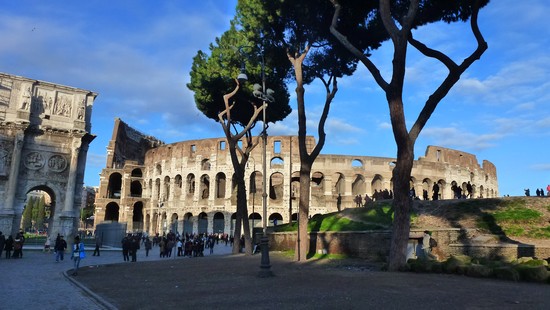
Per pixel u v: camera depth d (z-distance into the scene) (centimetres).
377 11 2653
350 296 1306
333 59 2952
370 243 2884
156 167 8588
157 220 8244
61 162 4631
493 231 2700
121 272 2295
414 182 7694
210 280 1872
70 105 4762
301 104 2870
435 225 2959
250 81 3556
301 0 2591
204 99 3900
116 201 8931
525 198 3120
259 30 3059
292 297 1324
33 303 1316
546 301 1195
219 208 7431
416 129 2086
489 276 1727
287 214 7244
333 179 7781
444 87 2072
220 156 7681
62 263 2905
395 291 1390
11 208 4225
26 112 4422
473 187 8694
